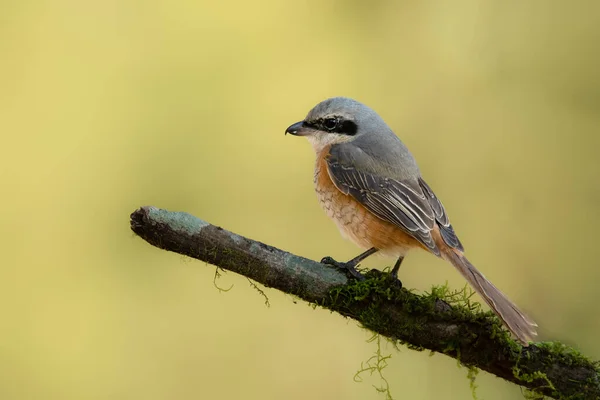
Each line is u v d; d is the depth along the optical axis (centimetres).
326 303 685
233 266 685
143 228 678
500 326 653
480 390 1016
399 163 861
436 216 825
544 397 669
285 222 1210
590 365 643
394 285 678
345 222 859
